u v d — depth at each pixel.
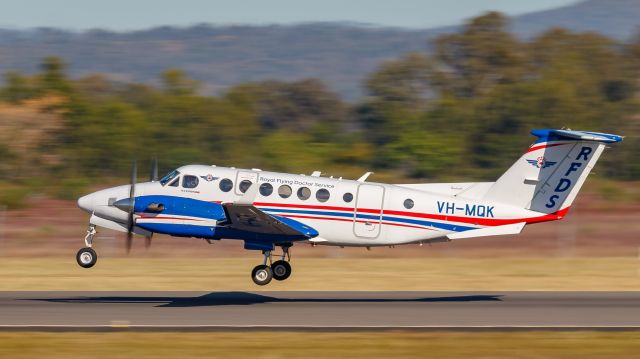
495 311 70.19
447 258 116.12
